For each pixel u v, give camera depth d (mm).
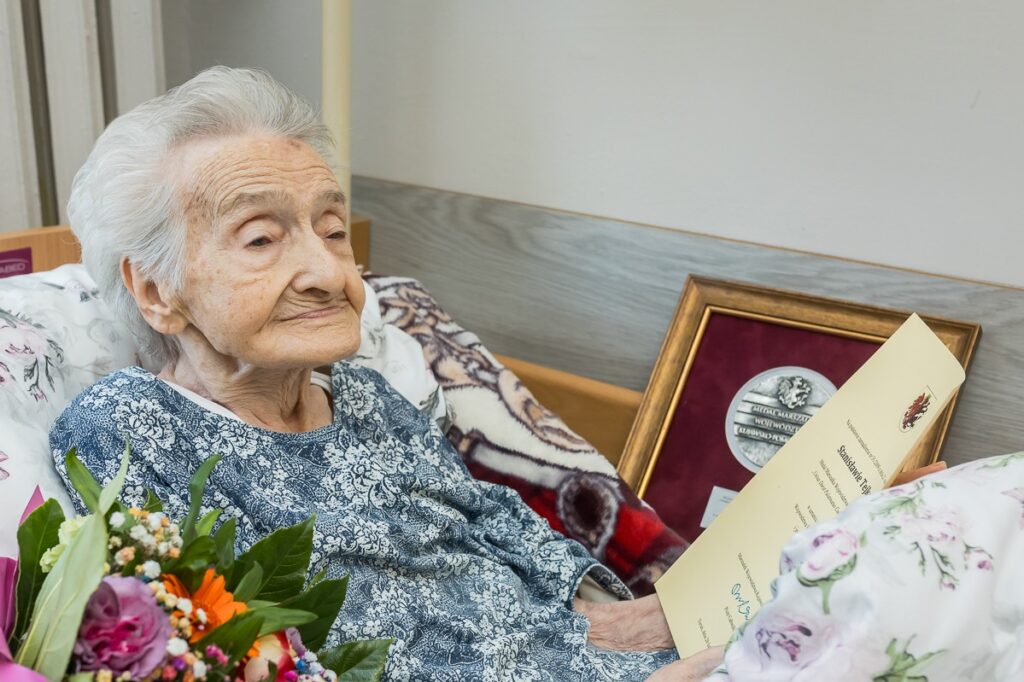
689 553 1132
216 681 582
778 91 1475
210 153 960
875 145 1428
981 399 1420
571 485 1326
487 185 1783
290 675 634
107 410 937
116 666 531
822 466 999
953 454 1457
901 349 974
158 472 932
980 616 599
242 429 999
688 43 1521
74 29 1607
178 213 955
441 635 1021
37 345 1055
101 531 559
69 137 1663
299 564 702
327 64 1523
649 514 1284
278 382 1051
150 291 1007
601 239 1673
